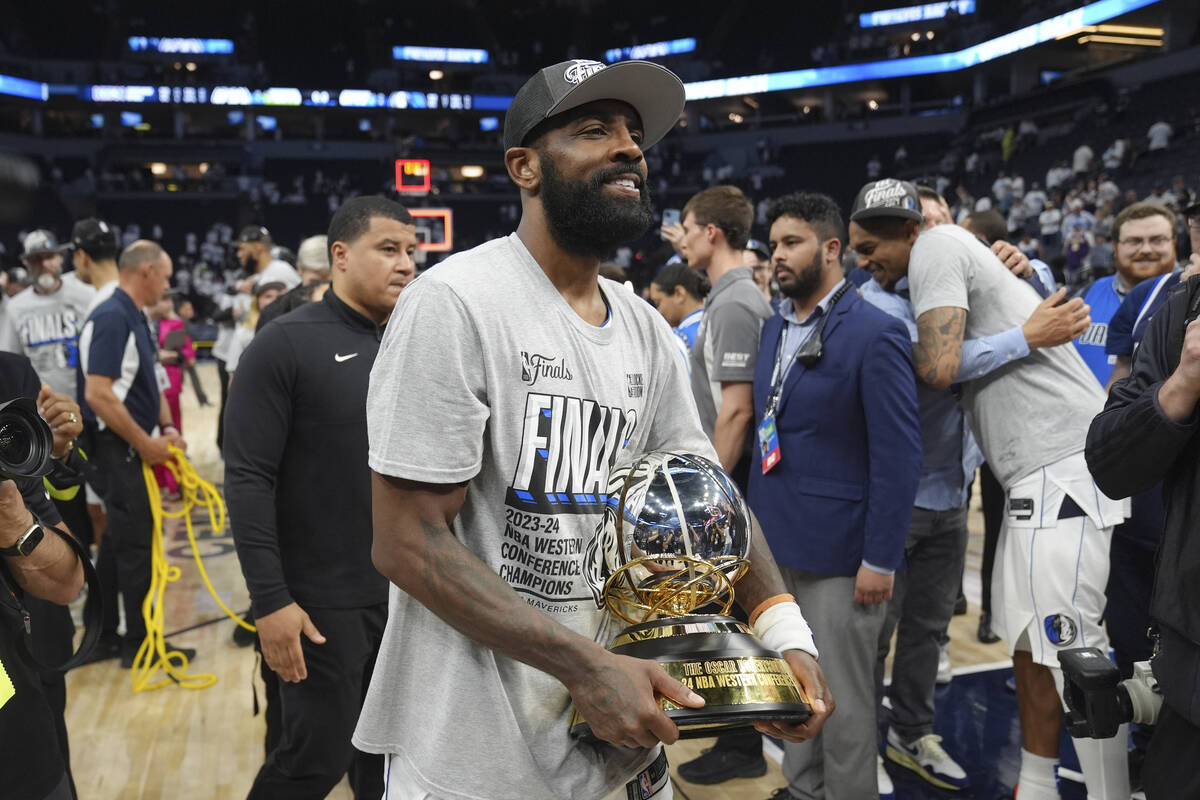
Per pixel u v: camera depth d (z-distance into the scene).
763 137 33.50
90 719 3.57
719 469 1.23
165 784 3.05
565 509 1.25
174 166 34.44
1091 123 23.86
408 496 1.16
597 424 1.29
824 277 2.58
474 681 1.22
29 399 1.32
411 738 1.27
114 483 3.94
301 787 2.31
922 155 30.09
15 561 1.43
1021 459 2.56
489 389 1.20
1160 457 1.52
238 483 2.18
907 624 3.16
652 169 33.72
